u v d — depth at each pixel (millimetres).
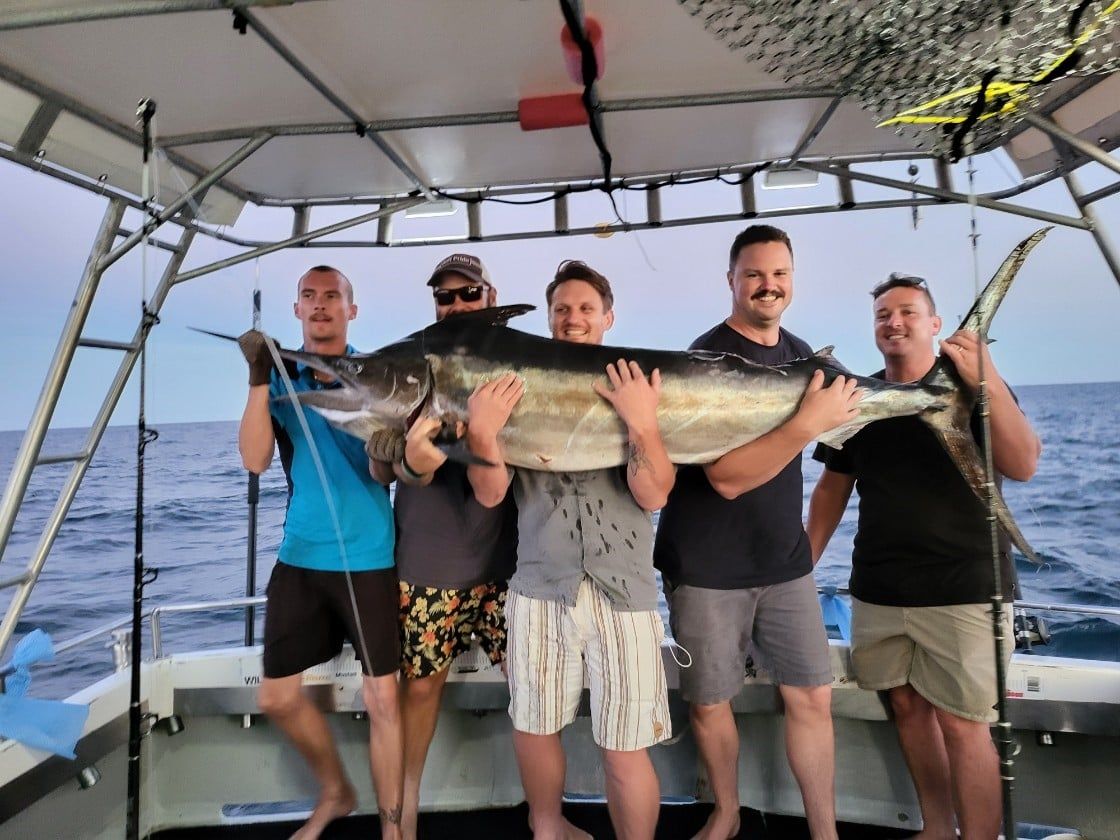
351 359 2170
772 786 2523
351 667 2471
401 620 2350
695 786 2574
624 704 1967
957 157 1508
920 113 1479
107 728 2221
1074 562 7684
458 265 2445
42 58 1820
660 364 2188
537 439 2137
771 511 2225
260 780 2605
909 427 2250
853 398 2062
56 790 2104
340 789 2473
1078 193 2297
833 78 1553
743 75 2014
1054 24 1262
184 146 2359
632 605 1996
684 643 2250
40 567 2213
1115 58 1350
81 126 2102
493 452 2020
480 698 2502
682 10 1662
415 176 2736
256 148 2303
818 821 2195
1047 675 2221
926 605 2186
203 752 2600
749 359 2309
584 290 2293
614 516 2072
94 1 1452
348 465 2320
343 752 2611
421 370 2154
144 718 2221
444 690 2516
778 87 2098
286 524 2357
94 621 7270
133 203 2398
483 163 2658
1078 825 2281
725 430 2209
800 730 2230
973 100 1413
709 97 2137
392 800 2215
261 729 2615
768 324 2316
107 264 2225
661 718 2010
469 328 2221
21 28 1481
